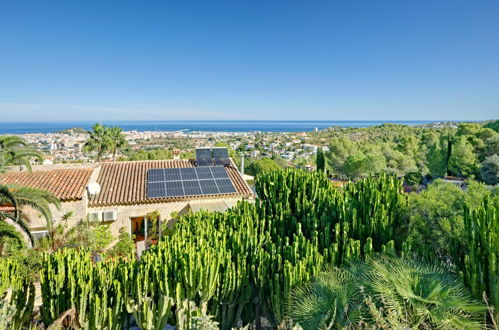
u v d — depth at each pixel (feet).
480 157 170.71
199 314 29.55
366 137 517.55
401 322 19.81
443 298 20.49
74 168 69.87
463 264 26.27
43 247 53.36
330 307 23.03
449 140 176.96
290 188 48.08
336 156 191.31
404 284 21.40
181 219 50.62
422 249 28.91
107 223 61.67
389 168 167.43
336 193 48.32
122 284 31.73
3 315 29.45
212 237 39.52
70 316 30.68
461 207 30.76
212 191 68.74
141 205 63.41
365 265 26.35
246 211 47.55
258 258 34.45
